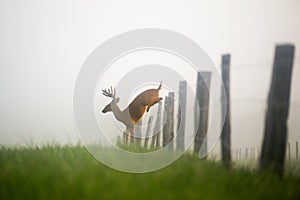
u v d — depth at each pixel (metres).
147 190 10.74
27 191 11.38
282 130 13.21
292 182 13.02
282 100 13.12
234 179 12.42
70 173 12.55
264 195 11.20
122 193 10.54
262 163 13.76
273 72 13.30
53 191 10.97
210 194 10.67
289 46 12.91
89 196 10.38
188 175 12.45
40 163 14.62
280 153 13.31
